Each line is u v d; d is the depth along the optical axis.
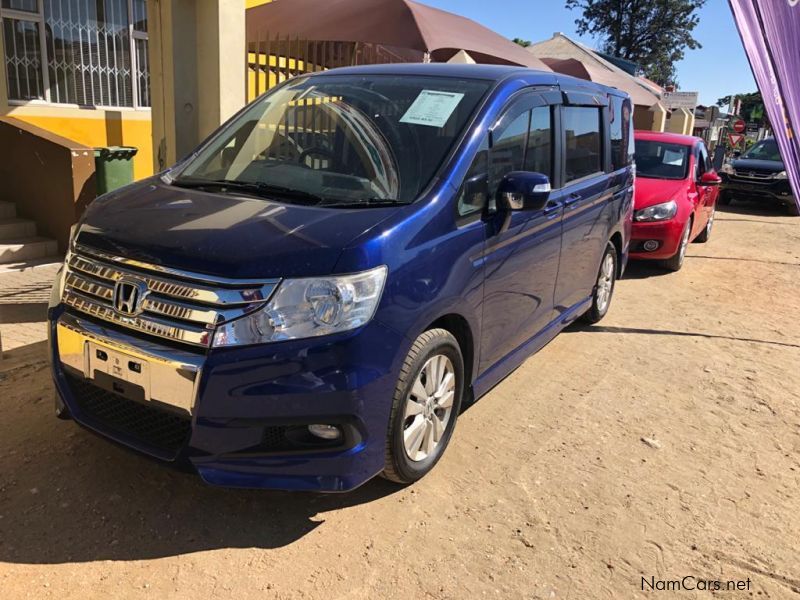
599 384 4.87
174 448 2.79
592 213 5.04
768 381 5.16
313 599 2.60
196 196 3.29
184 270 2.67
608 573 2.88
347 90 4.00
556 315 4.85
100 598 2.52
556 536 3.09
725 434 4.22
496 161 3.69
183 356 2.63
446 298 3.16
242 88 6.71
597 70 15.88
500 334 3.88
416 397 3.17
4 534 2.80
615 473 3.66
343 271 2.69
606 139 5.39
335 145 3.66
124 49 8.70
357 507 3.18
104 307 2.84
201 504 3.11
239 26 6.54
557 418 4.27
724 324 6.62
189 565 2.72
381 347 2.81
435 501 3.27
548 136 4.30
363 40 8.49
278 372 2.62
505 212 3.61
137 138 8.99
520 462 3.69
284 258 2.65
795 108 4.56
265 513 3.08
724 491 3.57
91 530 2.88
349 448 2.82
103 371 2.85
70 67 8.20
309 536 2.96
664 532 3.18
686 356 5.59
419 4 9.41
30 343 4.84
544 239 4.20
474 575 2.79
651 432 4.18
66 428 3.64
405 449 3.14
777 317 7.01
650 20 44.44
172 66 6.44
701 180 9.21
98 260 2.91
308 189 3.42
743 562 3.01
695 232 9.80
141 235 2.85
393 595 2.65
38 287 6.22
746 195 16.34
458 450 3.75
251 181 3.59
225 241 2.72
